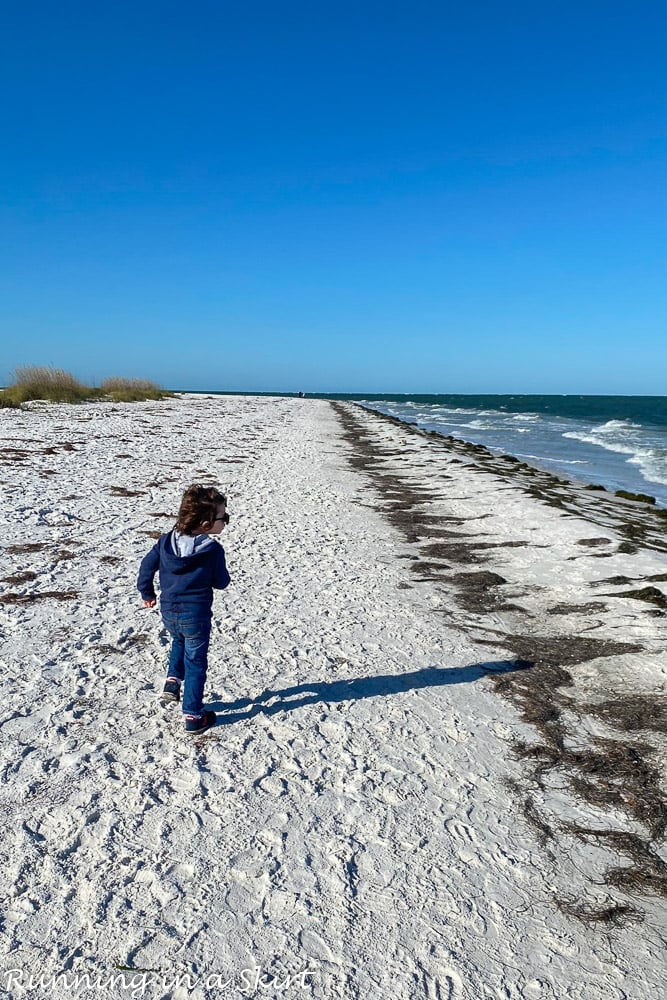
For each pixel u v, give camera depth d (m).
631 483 20.14
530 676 5.66
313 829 3.53
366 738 4.50
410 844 3.46
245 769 4.05
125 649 5.68
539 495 14.32
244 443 24.12
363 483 16.48
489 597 7.79
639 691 5.36
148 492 12.97
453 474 17.98
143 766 4.01
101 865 3.18
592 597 7.59
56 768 3.94
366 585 8.05
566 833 3.63
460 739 4.57
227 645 5.94
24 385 34.91
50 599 6.79
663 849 3.55
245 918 2.91
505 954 2.80
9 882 3.04
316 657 5.80
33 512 10.46
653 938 2.94
